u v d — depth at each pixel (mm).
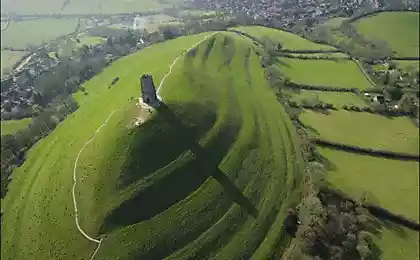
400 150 109562
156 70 135500
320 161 104688
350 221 85125
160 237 82062
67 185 95312
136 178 90500
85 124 118875
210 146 101688
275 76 141500
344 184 98000
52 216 90125
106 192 88562
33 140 121562
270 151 105250
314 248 79375
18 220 93562
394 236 86438
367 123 121750
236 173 97188
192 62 140250
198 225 84875
